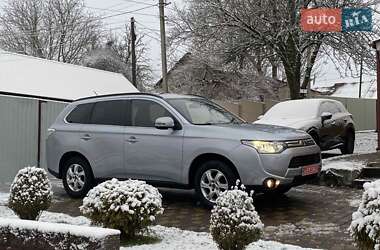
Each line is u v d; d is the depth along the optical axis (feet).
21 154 42.93
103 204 21.06
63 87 81.46
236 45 74.59
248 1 72.43
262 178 26.18
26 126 43.37
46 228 15.90
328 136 46.62
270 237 22.59
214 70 102.63
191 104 30.76
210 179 27.73
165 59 84.74
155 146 29.43
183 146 28.40
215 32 74.38
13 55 87.56
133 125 30.86
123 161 30.73
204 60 87.25
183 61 107.45
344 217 25.84
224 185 27.27
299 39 72.69
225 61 77.71
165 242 21.09
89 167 32.55
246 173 26.45
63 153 33.60
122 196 21.07
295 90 75.36
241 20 72.33
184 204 30.22
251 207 18.92
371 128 107.34
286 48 73.31
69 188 33.53
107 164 31.45
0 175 41.34
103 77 94.07
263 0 72.02
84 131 32.78
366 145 62.08
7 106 41.98
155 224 22.48
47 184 25.31
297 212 27.27
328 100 49.70
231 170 27.04
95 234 14.92
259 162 26.25
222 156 27.25
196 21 76.84
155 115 30.22
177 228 24.59
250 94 107.55
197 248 20.07
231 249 18.67
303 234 22.94
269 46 74.08
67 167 33.71
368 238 15.56
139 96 31.35
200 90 107.24
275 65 88.84
